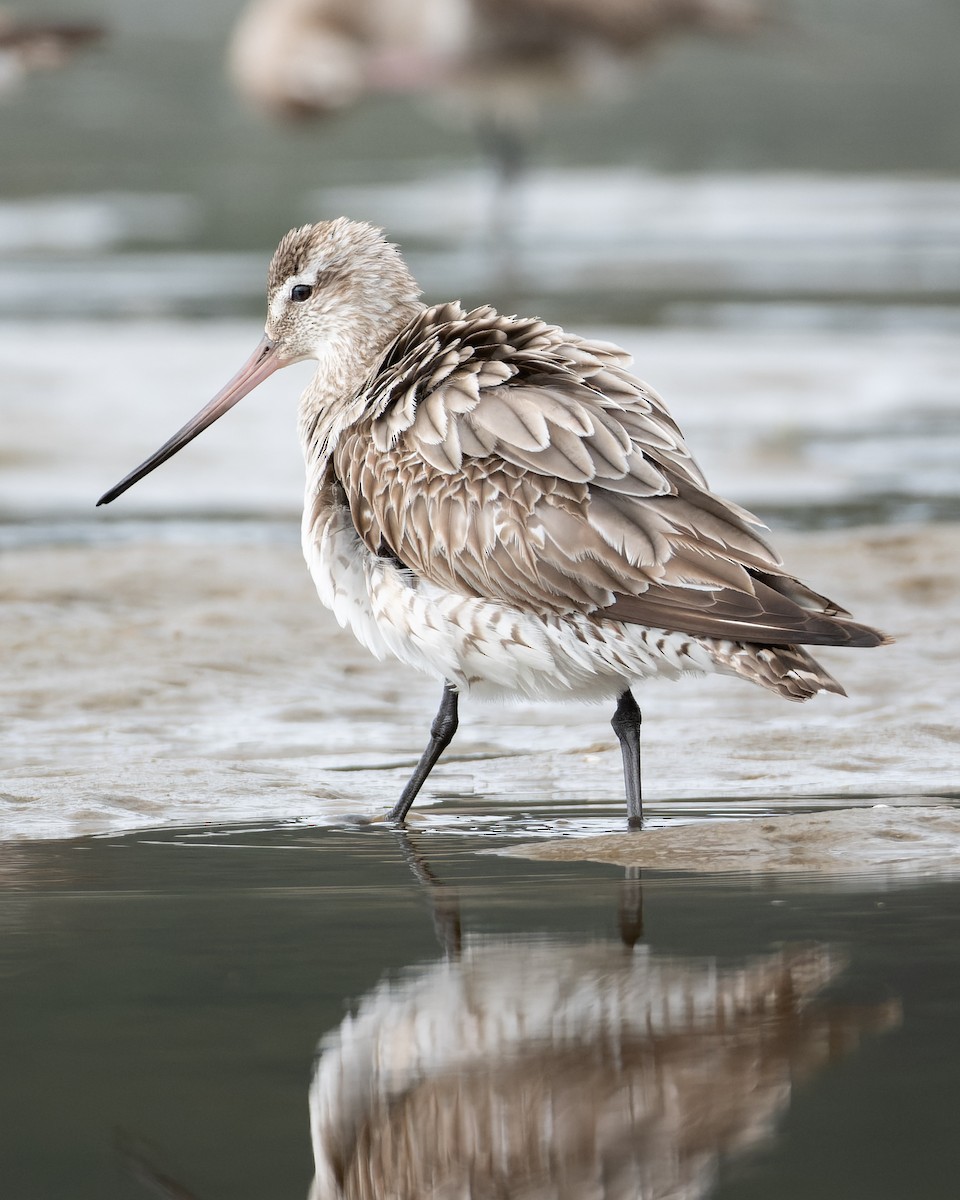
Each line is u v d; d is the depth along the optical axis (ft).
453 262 128.26
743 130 198.90
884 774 39.06
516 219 152.87
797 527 65.31
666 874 32.07
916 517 66.85
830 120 203.51
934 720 42.91
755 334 100.78
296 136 196.75
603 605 34.01
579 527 34.12
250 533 64.13
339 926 29.35
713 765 40.11
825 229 149.28
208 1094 23.22
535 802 37.86
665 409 36.29
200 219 152.25
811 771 39.42
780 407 85.05
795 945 27.99
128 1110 22.76
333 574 38.27
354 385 41.19
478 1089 23.34
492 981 26.73
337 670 48.29
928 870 31.94
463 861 33.32
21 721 43.47
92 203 160.15
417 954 27.94
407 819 36.60
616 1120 22.44
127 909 30.35
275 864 33.22
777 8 201.98
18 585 55.21
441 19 146.20
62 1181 21.18
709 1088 23.26
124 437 77.46
